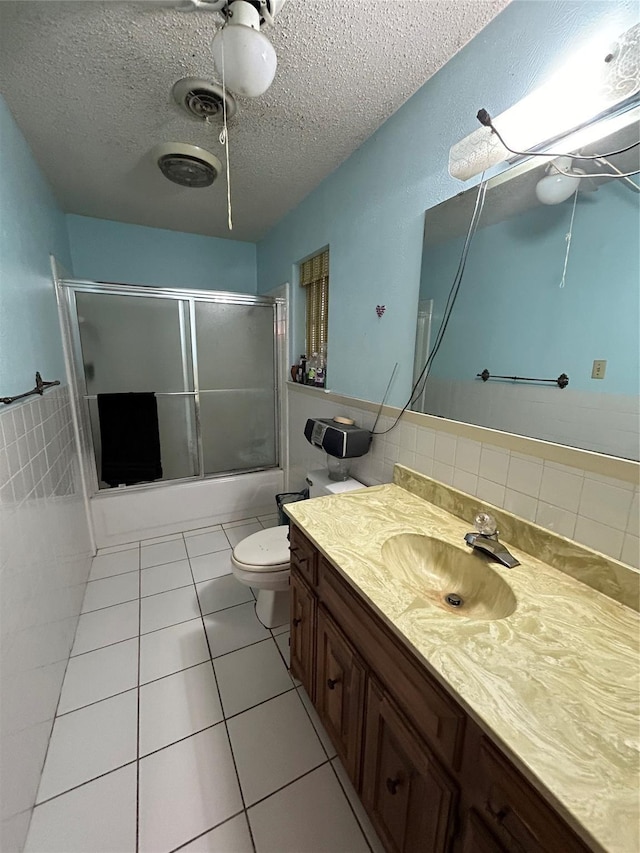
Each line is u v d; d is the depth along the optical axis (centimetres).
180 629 171
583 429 89
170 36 108
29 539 119
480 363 115
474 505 118
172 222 266
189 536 257
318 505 132
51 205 205
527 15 94
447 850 67
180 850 95
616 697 59
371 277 164
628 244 78
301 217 228
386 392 160
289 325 263
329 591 106
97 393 229
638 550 80
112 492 241
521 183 99
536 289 97
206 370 261
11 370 119
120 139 160
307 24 103
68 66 119
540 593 85
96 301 221
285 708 134
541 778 47
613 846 41
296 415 262
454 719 63
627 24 77
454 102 117
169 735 124
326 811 104
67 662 151
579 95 78
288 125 150
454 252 122
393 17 101
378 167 154
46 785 109
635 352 78
